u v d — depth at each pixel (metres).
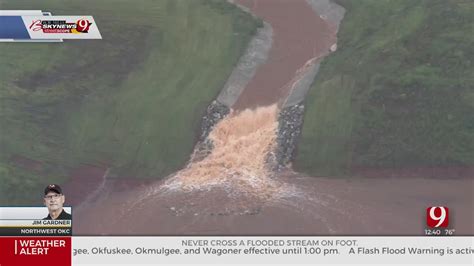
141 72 57.56
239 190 48.84
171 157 51.97
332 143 51.34
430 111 52.16
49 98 55.97
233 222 44.72
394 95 53.22
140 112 54.44
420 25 58.44
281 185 49.16
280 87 55.81
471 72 54.22
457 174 49.22
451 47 56.09
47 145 52.97
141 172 51.16
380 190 48.19
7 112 54.88
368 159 50.34
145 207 47.47
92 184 50.19
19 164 51.38
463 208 45.53
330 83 54.91
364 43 58.22
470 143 50.47
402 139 51.03
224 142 52.47
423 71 54.56
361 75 55.12
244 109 53.97
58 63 58.22
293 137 52.16
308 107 53.50
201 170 51.00
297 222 44.34
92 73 57.56
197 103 54.62
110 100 55.50
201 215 45.94
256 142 52.31
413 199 46.94
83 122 54.25
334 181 49.41
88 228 45.06
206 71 57.34
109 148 52.72
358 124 51.97
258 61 58.12
